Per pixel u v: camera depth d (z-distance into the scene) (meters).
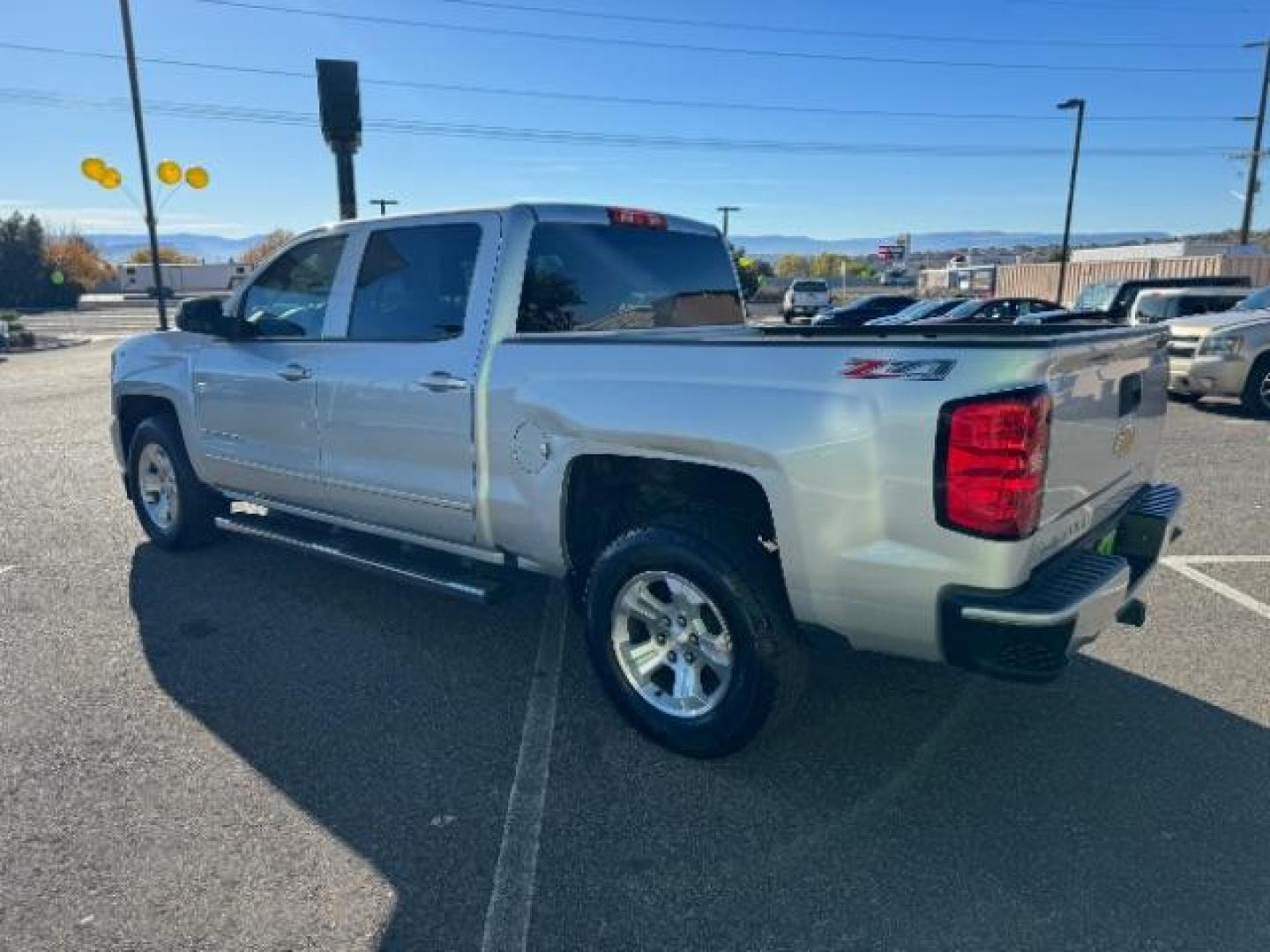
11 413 12.60
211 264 95.81
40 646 4.40
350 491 4.43
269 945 2.45
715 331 4.44
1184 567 5.49
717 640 3.27
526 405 3.59
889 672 4.10
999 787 3.19
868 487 2.79
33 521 6.72
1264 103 32.78
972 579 2.68
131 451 5.96
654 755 3.42
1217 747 3.44
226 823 2.99
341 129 11.19
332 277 4.50
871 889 2.67
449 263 4.02
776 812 3.05
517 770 3.32
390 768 3.33
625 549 3.37
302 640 4.49
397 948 2.45
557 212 4.02
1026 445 2.58
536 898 2.64
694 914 2.57
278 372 4.66
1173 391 12.15
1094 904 2.59
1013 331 3.62
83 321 43.19
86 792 3.16
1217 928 2.49
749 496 3.30
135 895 2.64
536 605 4.97
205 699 3.86
